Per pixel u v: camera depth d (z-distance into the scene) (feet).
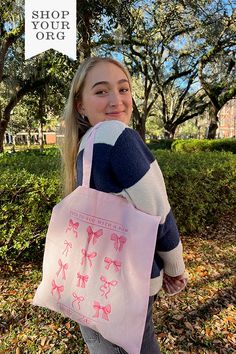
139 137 3.30
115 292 3.19
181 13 31.48
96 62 3.66
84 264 3.36
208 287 9.30
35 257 10.63
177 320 7.68
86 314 3.32
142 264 3.07
